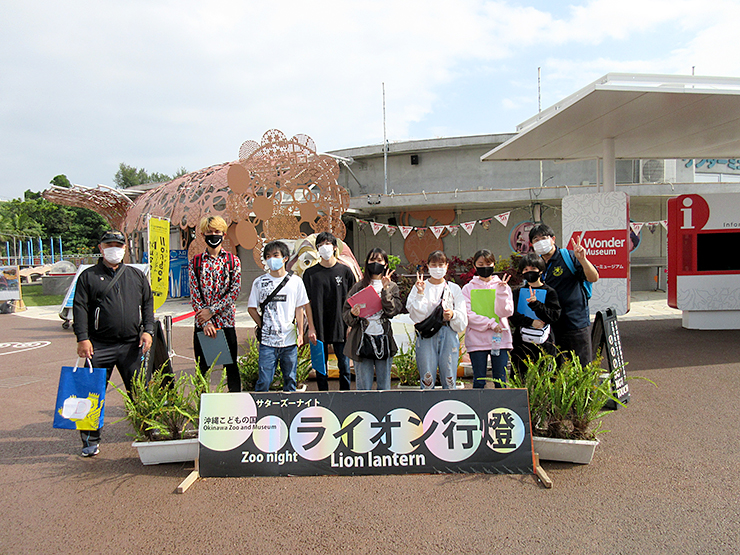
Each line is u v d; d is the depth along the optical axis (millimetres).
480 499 3020
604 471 3381
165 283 6059
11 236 42281
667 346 7445
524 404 3404
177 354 8133
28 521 2908
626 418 4445
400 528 2725
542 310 4012
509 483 3207
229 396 3473
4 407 5309
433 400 3404
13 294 15648
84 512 2996
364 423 3389
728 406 4703
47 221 47969
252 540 2652
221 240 4457
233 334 4570
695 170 16172
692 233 8844
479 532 2672
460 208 16859
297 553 2527
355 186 18984
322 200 7633
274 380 5148
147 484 3350
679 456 3611
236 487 3248
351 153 18625
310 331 4445
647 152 10953
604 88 6488
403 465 3334
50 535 2752
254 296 4316
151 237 5719
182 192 14688
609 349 4598
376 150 18328
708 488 3123
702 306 8852
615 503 2953
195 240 13203
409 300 4027
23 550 2613
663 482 3213
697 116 7898
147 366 4066
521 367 4305
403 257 17922
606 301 7938
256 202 7469
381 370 4133
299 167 7613
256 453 3391
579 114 7738
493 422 3379
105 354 3934
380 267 4102
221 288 4445
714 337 8055
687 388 5312
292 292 4277
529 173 17344
